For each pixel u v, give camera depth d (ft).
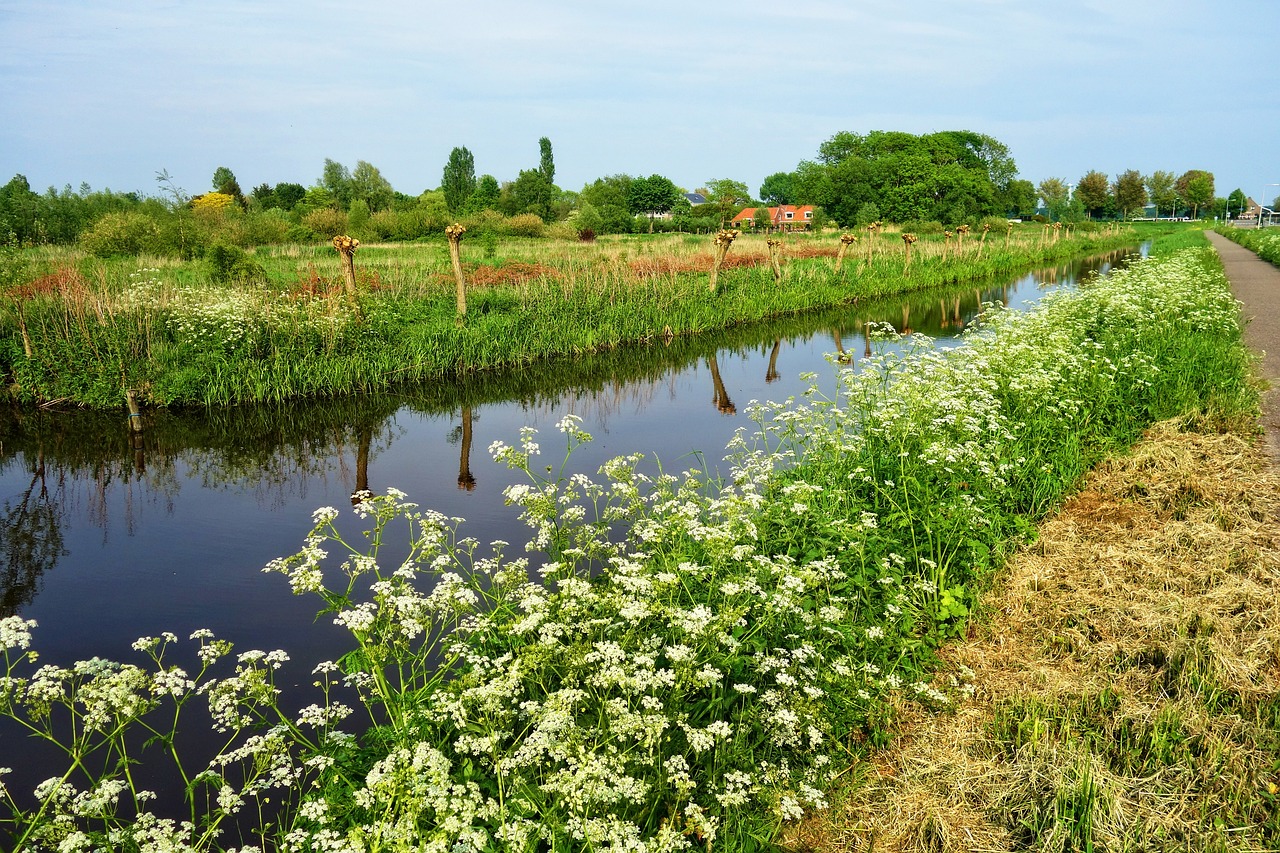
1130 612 17.01
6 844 12.43
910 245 110.22
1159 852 11.03
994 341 37.22
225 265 65.31
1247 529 20.45
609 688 12.25
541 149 358.43
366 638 13.99
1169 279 57.11
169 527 26.55
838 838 12.00
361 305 52.19
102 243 95.09
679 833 10.85
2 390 44.16
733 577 17.33
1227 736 13.05
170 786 14.19
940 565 18.97
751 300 75.00
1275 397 33.68
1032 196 358.23
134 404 39.52
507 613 16.10
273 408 43.39
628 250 125.49
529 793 11.38
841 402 41.11
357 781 12.55
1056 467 24.88
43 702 11.32
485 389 48.42
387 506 17.02
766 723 13.23
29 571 23.11
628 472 20.81
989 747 13.56
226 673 17.80
